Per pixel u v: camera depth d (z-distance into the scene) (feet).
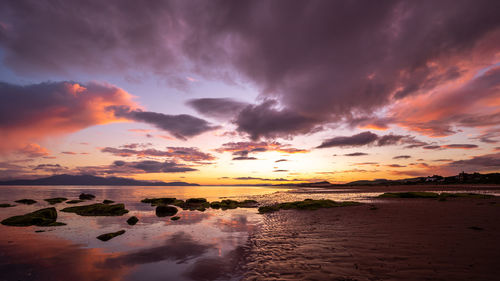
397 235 35.47
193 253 32.19
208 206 102.22
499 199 82.48
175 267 26.94
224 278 23.63
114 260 29.50
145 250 33.83
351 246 31.42
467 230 35.91
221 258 29.78
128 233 45.57
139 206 102.58
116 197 160.25
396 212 59.31
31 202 112.16
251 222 57.77
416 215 52.70
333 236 37.81
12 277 24.40
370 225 44.57
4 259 30.09
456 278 20.26
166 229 49.60
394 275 21.54
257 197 159.22
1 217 67.00
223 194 206.80
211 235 43.42
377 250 28.96
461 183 318.86
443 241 30.86
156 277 24.21
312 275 22.86
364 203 86.28
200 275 24.49
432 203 76.28
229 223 56.70
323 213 66.74
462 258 24.64
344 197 132.26
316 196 151.02
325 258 27.45
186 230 48.39
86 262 28.89
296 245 33.99
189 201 116.67
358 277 21.67
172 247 35.29
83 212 76.43
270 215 69.56
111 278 24.08
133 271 25.86
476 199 85.35
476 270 21.65
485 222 41.11
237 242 37.91
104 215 72.23
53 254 32.07
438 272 21.61
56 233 45.73
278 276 23.34
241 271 25.27
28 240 40.09
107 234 42.68
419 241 31.55
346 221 51.01
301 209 80.02
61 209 85.76
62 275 24.84
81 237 42.27
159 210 78.69
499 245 28.27
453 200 83.25
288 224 52.42
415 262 24.29
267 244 35.73
